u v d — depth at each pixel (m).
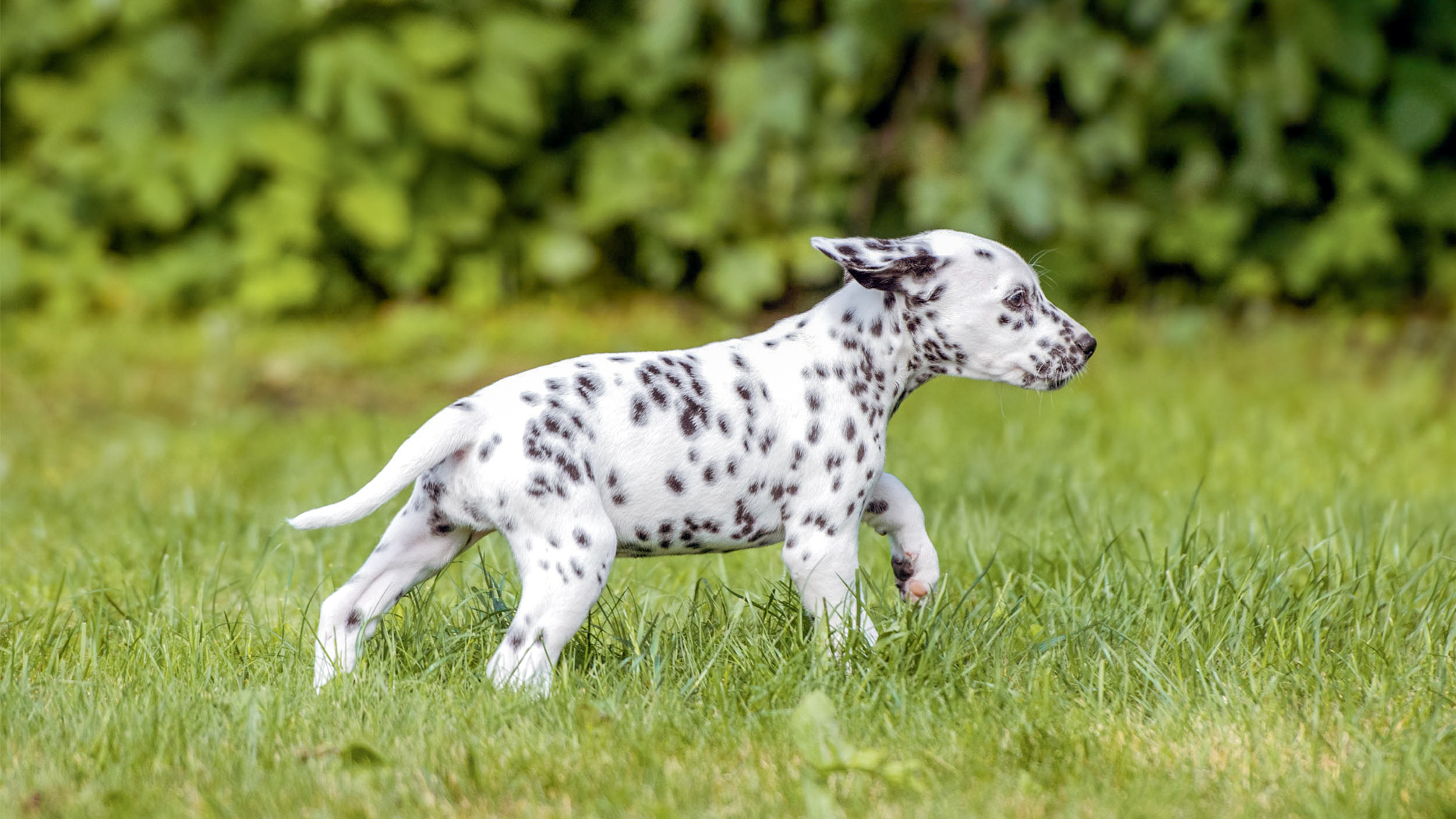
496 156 17.28
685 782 5.63
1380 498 10.38
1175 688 6.43
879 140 17.08
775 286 16.80
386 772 5.66
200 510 10.05
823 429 6.69
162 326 17.06
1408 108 16.50
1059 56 15.88
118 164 16.69
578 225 17.36
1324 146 17.03
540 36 16.88
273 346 16.53
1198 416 12.95
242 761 5.75
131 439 13.46
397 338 16.78
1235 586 7.48
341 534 9.43
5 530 9.92
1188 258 17.36
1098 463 11.12
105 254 17.86
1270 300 17.70
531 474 6.19
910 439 12.34
